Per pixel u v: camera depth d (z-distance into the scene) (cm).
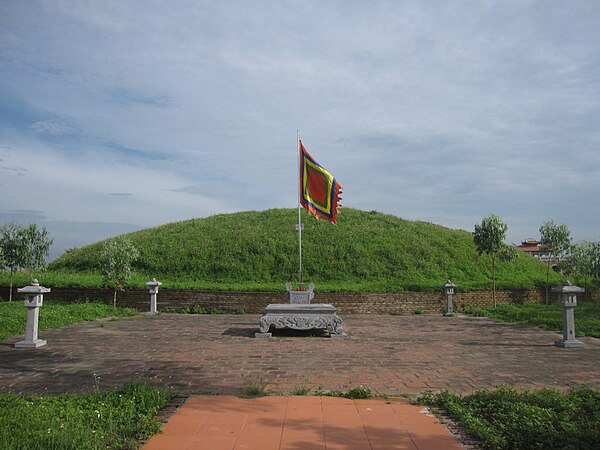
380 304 2184
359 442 538
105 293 2177
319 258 2572
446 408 668
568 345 1230
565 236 2500
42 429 521
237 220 3194
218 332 1495
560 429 558
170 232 2981
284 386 802
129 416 602
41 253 2158
